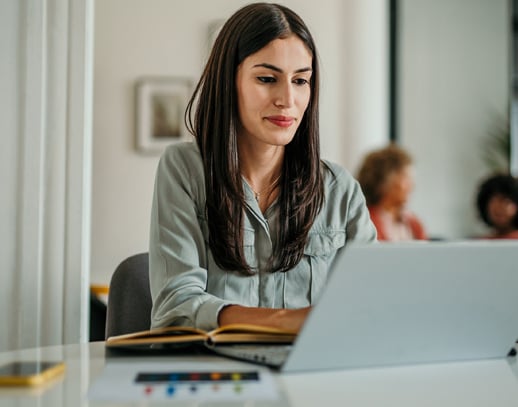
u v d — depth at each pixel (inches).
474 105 198.1
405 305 35.2
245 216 52.2
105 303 97.5
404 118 194.1
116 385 31.1
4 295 61.6
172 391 30.2
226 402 29.1
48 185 62.6
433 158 196.1
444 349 38.3
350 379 34.1
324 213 55.6
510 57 199.5
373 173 141.9
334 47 173.2
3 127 61.6
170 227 50.5
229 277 51.6
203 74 53.9
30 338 61.9
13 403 28.5
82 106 62.9
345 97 173.8
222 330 39.4
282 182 53.7
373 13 173.6
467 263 35.2
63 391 30.6
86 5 62.9
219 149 51.4
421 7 194.4
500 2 198.8
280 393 30.9
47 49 62.4
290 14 49.6
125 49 165.2
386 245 33.0
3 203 61.7
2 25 61.4
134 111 165.5
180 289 47.2
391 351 36.8
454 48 196.7
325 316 33.6
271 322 40.6
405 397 31.2
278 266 52.4
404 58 193.9
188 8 165.6
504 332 39.2
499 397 31.7
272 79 48.4
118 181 165.3
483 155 198.2
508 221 132.0
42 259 62.6
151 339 38.3
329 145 173.5
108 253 164.9
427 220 196.2
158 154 165.8
